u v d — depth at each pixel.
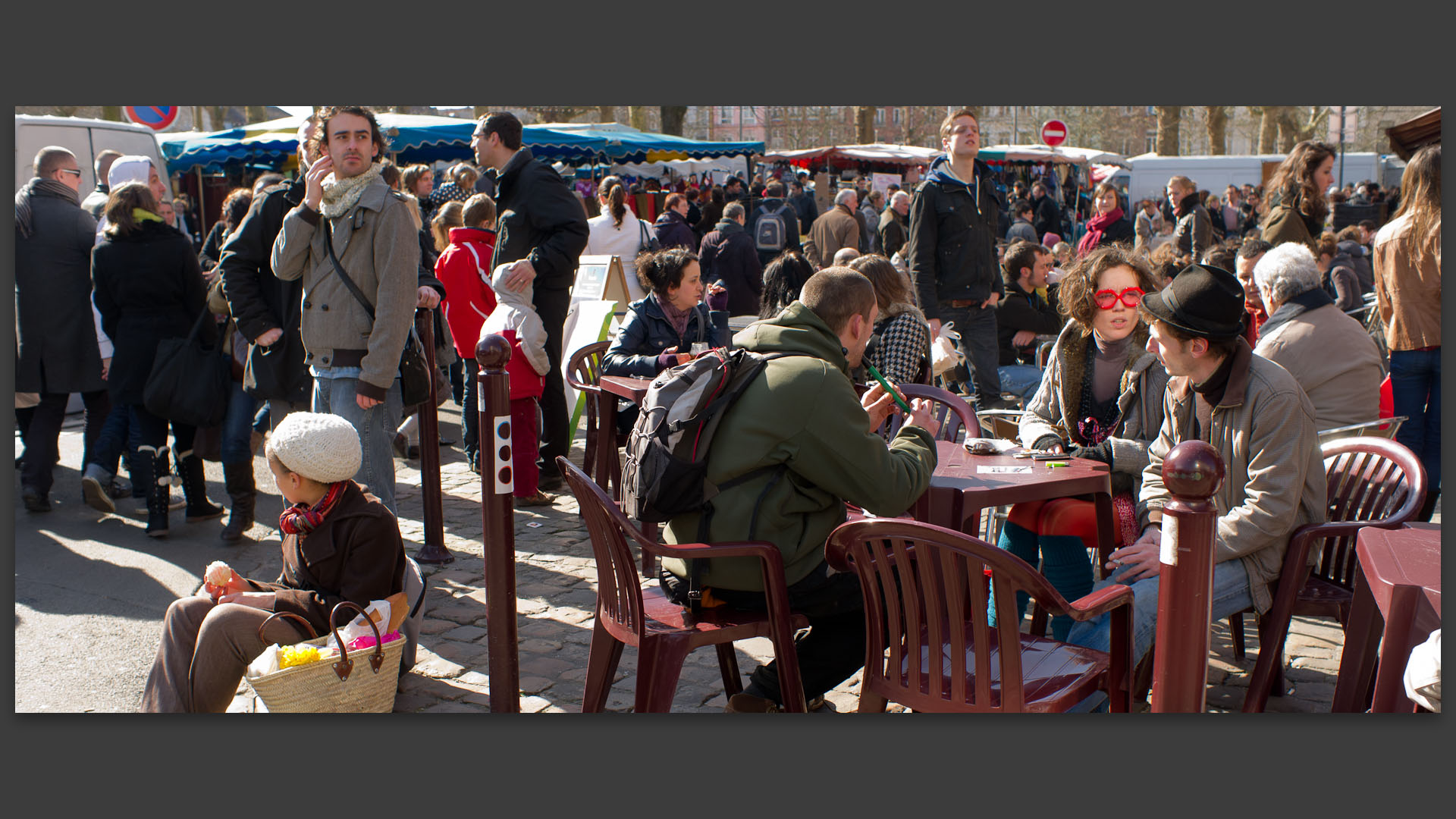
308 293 4.53
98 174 7.82
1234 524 3.23
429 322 5.11
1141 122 49.22
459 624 4.46
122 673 3.98
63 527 5.75
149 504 5.53
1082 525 3.90
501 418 3.29
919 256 6.66
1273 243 6.96
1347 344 4.11
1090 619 2.67
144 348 5.43
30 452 5.96
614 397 5.32
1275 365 3.30
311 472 3.27
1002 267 8.23
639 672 3.01
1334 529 3.21
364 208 4.39
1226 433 3.33
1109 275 4.03
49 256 5.84
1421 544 2.88
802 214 19.97
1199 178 28.72
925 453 3.21
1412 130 6.64
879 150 24.55
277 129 14.31
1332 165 6.90
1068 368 4.19
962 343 6.87
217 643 3.27
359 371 4.50
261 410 5.70
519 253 6.12
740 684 3.66
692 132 49.16
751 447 3.00
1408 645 2.57
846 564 2.93
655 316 5.48
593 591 4.81
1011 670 2.62
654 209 18.02
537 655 4.11
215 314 5.50
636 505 3.07
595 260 7.67
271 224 4.79
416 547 5.43
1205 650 2.45
